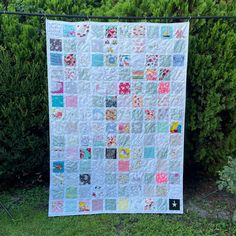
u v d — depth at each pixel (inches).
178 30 124.6
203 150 141.1
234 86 128.8
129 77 126.3
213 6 133.6
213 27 129.5
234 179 115.1
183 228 121.3
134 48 124.8
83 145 129.0
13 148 133.3
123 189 132.3
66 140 127.9
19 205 133.5
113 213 129.9
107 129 128.7
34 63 128.0
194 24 131.5
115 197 132.3
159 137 130.5
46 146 137.3
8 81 126.0
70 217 126.9
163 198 132.5
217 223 124.7
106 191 131.9
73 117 126.9
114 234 117.2
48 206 131.7
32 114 131.0
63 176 129.6
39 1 140.6
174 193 132.9
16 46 125.6
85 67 124.5
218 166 144.2
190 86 135.4
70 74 124.3
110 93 126.8
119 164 131.0
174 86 127.6
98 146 129.5
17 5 136.1
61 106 125.6
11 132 131.0
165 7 133.4
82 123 127.6
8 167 136.9
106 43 124.0
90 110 127.1
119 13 134.3
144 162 131.4
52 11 135.2
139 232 118.5
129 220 125.9
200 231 119.6
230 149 138.9
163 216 129.0
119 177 131.6
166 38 125.0
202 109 136.0
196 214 130.4
